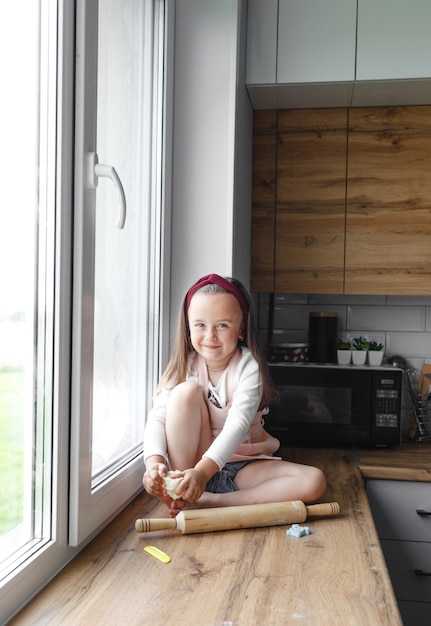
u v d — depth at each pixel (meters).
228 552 1.16
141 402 1.63
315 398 2.15
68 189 1.08
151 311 1.72
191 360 1.52
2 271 0.91
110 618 0.89
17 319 0.96
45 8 1.03
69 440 1.10
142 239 1.61
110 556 1.13
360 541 1.23
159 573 1.06
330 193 2.28
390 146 2.26
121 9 1.42
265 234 2.30
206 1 1.87
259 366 1.50
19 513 0.99
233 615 0.91
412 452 2.15
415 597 1.97
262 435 1.62
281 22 2.09
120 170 1.43
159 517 1.36
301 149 2.29
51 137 1.05
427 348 2.50
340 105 2.27
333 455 2.08
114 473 1.36
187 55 1.87
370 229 2.26
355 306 2.54
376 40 2.06
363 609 0.93
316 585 1.01
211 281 1.49
